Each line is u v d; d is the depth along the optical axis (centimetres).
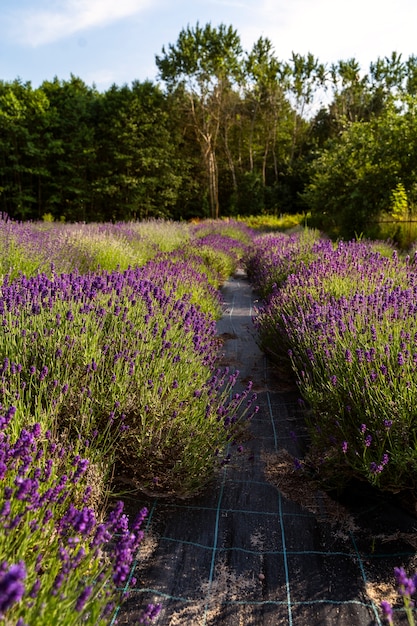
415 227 1526
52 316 397
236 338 718
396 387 318
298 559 262
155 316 453
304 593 238
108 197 4066
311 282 618
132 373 339
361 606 230
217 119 4384
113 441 308
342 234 1927
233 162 5141
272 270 945
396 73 4897
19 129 3578
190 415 333
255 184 4481
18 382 299
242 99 4697
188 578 248
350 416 326
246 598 236
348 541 276
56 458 259
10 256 692
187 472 312
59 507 229
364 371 332
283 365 538
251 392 502
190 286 769
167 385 346
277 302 607
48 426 286
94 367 333
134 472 313
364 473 298
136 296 492
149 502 308
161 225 1844
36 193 3962
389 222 1670
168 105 4334
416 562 258
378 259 736
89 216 4022
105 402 327
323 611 227
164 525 288
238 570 254
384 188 1761
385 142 1764
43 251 768
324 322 443
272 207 4428
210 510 305
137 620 220
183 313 498
